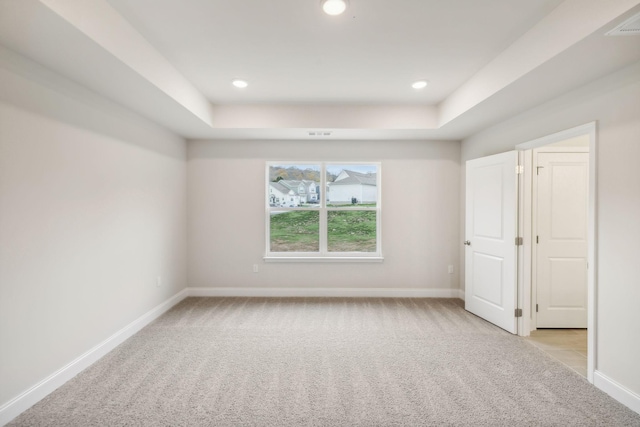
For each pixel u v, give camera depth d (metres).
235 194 4.42
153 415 1.88
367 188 4.55
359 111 3.73
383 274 4.46
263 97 3.46
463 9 1.88
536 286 3.28
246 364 2.50
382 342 2.93
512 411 1.94
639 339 1.93
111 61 2.00
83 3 1.65
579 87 2.38
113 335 2.79
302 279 4.46
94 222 2.55
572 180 3.27
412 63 2.62
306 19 2.00
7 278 1.84
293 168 4.55
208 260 4.43
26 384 1.95
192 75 2.88
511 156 3.20
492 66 2.55
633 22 1.53
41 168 2.06
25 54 1.90
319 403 2.01
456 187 4.44
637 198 1.93
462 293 4.38
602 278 2.17
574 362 2.58
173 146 3.98
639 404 1.91
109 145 2.73
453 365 2.51
